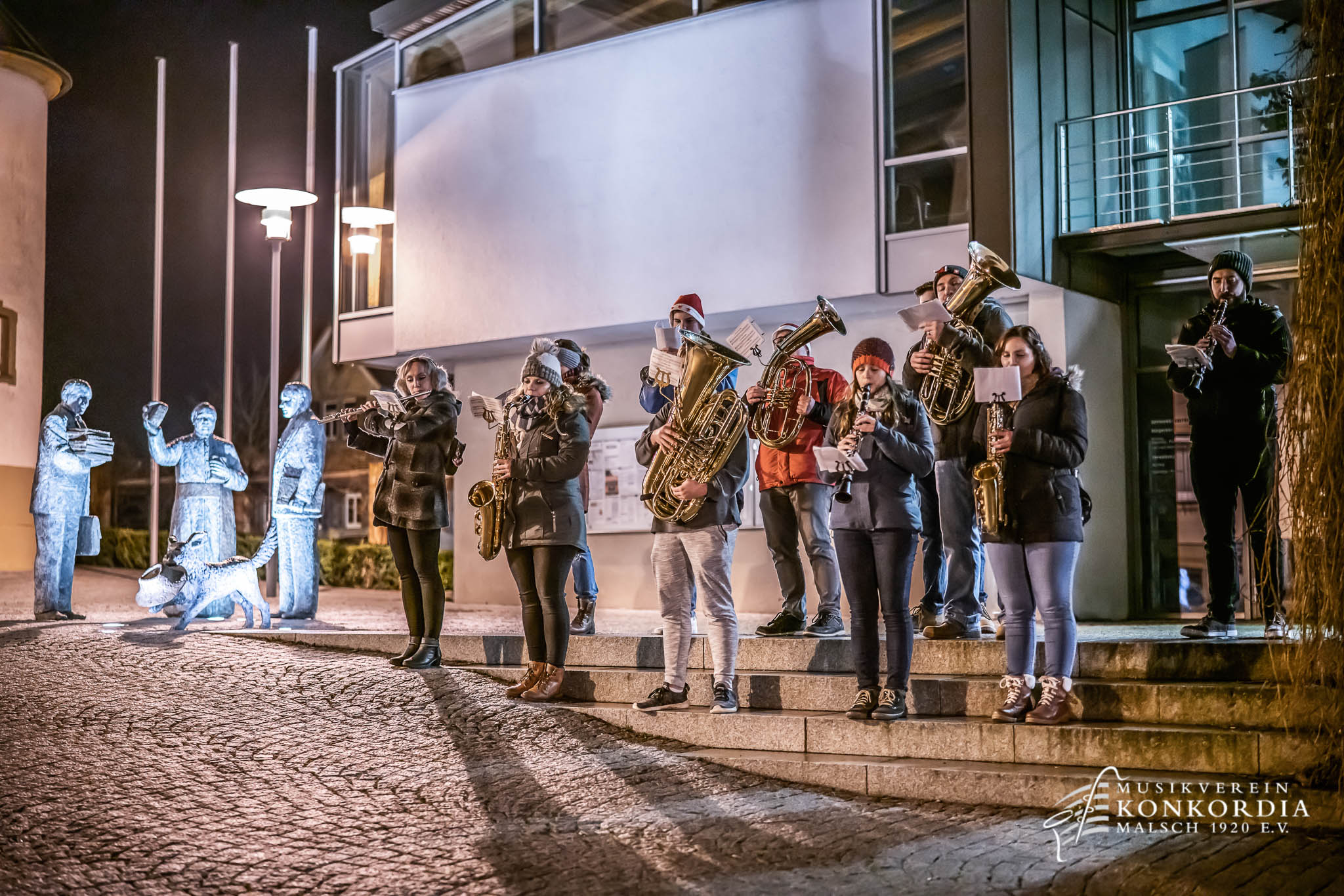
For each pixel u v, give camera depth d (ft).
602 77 43.11
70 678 25.36
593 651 26.94
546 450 24.68
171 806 18.89
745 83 40.01
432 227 47.21
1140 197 36.94
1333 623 18.10
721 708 23.08
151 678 25.63
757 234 39.58
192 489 33.63
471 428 48.91
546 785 20.44
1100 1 37.70
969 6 34.47
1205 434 24.17
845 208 38.04
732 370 23.00
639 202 42.09
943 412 24.14
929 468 22.06
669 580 23.72
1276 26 35.47
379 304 50.75
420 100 47.70
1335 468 18.08
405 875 16.40
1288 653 18.90
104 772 20.11
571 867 16.66
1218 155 35.99
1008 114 33.65
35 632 30.25
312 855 17.17
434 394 27.63
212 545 33.68
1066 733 20.43
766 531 27.25
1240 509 34.09
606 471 44.73
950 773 19.98
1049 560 20.98
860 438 21.74
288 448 33.22
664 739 23.27
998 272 23.06
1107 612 35.76
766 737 22.36
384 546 58.44
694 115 40.98
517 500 25.02
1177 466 36.17
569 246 43.65
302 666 26.94
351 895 15.75
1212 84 36.45
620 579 44.34
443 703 24.49
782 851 17.24
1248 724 20.35
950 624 24.71
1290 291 34.24
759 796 20.13
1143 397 36.83
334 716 23.70
